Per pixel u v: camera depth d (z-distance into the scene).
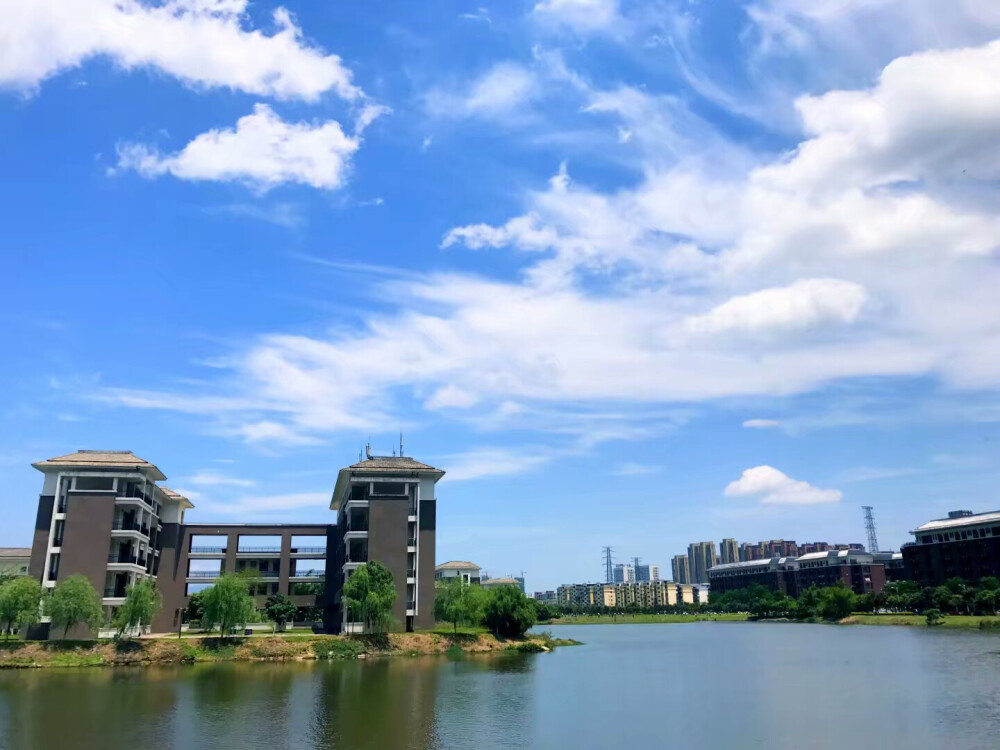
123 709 53.69
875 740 45.53
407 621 109.12
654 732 48.44
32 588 86.25
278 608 116.75
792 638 150.88
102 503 97.62
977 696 61.69
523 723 50.84
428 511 114.38
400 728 47.88
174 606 119.38
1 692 61.88
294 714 52.19
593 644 144.12
